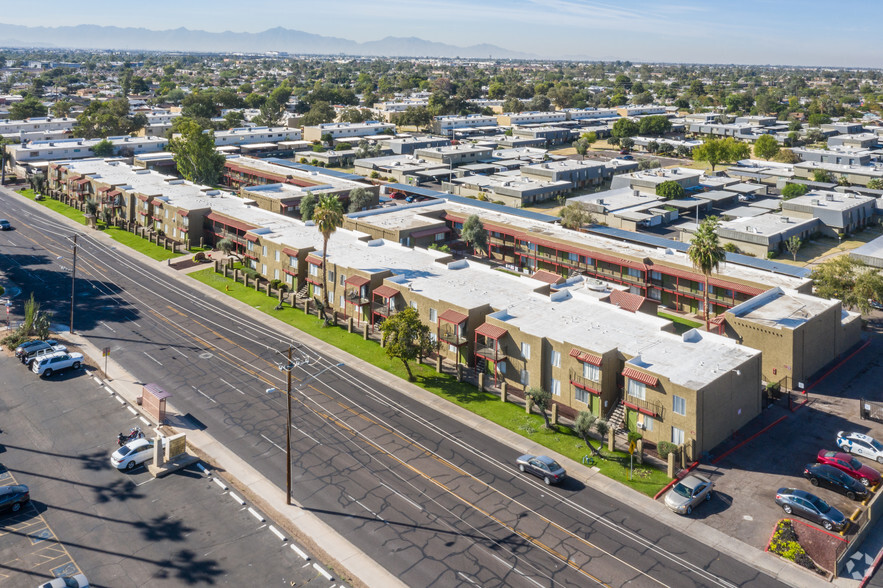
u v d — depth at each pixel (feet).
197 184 496.23
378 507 166.20
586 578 143.02
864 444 191.62
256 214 383.24
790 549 149.18
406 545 152.56
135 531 155.63
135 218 433.89
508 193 511.81
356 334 277.23
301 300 309.01
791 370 231.91
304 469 182.29
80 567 143.54
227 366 245.65
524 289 268.62
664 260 314.55
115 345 261.24
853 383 237.25
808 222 428.56
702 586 141.28
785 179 586.04
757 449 195.52
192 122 525.75
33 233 418.51
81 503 165.48
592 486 177.58
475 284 273.13
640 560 148.97
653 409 195.21
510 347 229.86
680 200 499.10
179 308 303.27
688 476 174.40
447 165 622.54
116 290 323.98
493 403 223.10
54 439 194.39
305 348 263.29
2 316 284.61
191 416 209.05
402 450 193.06
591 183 594.24
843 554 146.92
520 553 150.61
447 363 252.42
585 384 208.95
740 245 401.08
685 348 214.48
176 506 165.37
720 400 195.42
